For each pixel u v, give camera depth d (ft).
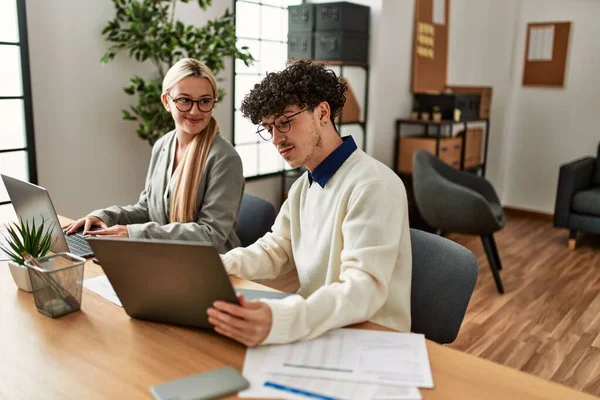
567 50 16.19
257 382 3.14
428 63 16.02
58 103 9.61
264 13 13.70
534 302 10.63
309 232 4.79
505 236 15.34
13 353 3.48
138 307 3.90
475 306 10.41
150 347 3.57
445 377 3.26
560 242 14.79
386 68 14.52
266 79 4.31
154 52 9.74
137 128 11.00
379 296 4.01
